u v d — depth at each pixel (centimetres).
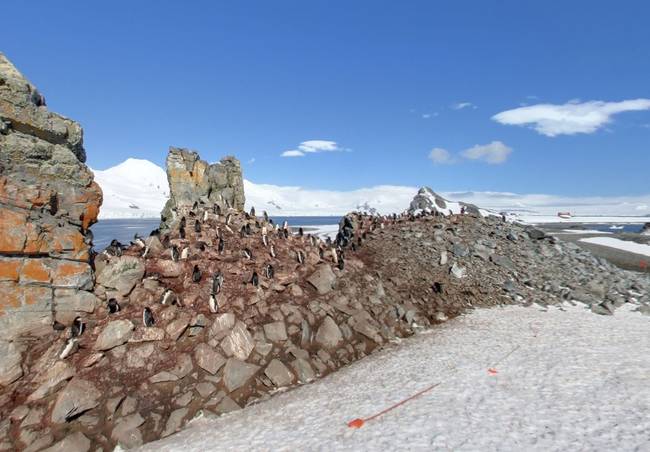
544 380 1766
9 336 1656
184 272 2252
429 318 2827
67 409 1521
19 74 1828
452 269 3459
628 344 2256
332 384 1906
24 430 1469
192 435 1539
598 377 1775
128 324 1820
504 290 3369
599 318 2858
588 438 1284
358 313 2495
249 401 1773
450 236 4066
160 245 2388
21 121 1814
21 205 1770
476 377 1841
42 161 1888
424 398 1655
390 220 4612
